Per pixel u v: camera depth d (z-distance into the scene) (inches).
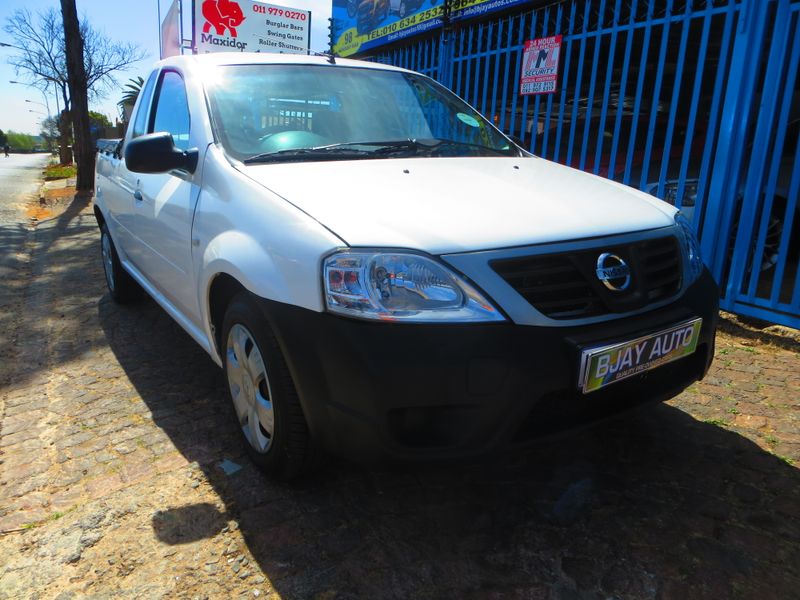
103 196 185.6
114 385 136.8
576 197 95.2
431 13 269.7
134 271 164.7
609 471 100.5
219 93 117.1
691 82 233.1
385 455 75.8
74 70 528.7
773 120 153.2
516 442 77.1
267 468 95.4
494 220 81.6
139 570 80.2
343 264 75.5
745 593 74.8
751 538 84.2
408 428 76.4
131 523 89.1
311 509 91.5
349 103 125.4
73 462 105.8
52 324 179.9
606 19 223.6
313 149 110.2
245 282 86.7
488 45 235.0
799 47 144.7
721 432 111.8
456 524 88.3
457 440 76.2
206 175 107.0
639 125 215.5
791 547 82.4
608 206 92.7
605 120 199.0
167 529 87.7
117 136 1273.4
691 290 92.6
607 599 74.4
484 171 105.7
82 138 543.8
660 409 120.6
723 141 163.0
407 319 73.1
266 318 82.9
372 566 80.1
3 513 92.6
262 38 455.8
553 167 119.2
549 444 80.1
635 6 179.8
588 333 77.9
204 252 101.2
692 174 189.3
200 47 426.0
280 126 114.9
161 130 139.3
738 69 156.8
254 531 86.8
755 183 158.6
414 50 298.7
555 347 75.6
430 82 147.5
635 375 82.1
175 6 425.4
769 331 157.6
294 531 86.7
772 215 188.4
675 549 82.4
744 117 157.5
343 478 99.0
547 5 210.1
